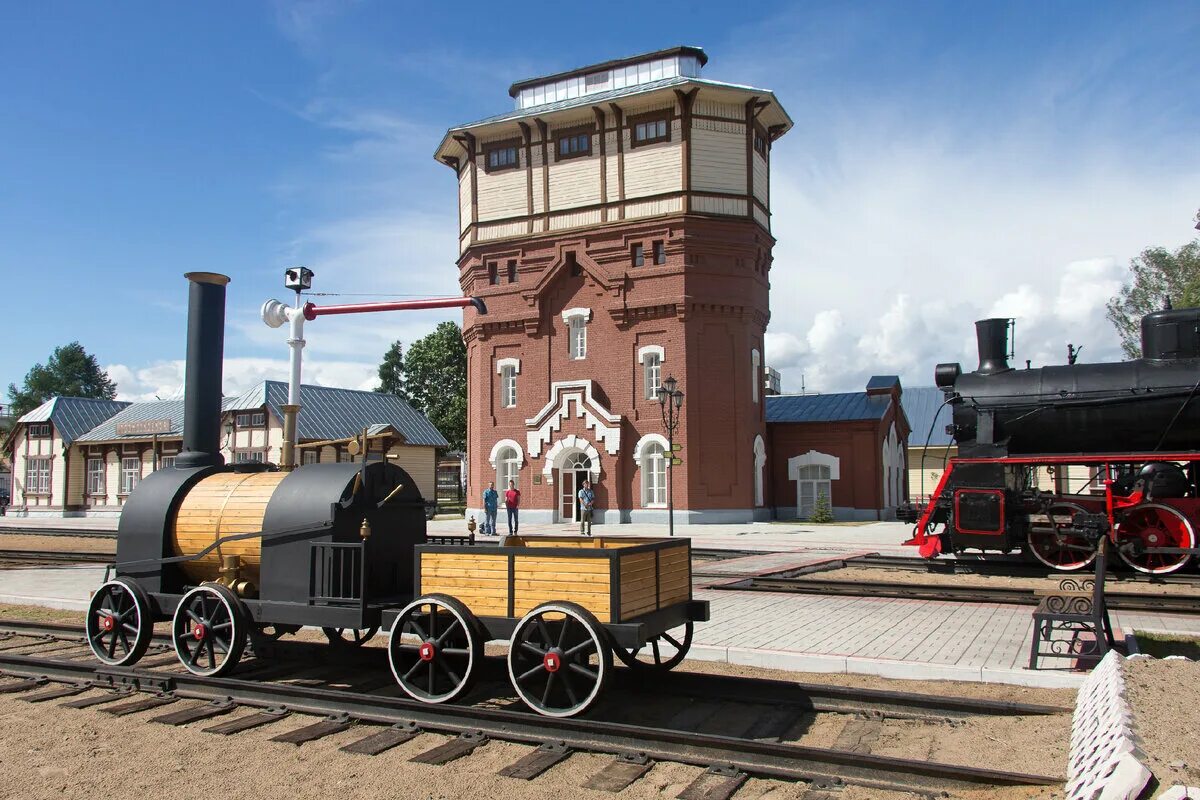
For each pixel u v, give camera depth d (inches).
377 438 350.6
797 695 299.4
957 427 730.8
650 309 1370.6
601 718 286.8
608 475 1376.7
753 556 864.9
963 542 697.0
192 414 393.1
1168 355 683.4
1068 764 220.1
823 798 216.2
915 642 394.3
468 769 240.2
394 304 738.8
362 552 313.4
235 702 303.6
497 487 1478.8
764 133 1480.1
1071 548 661.3
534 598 285.1
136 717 294.2
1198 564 655.1
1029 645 386.0
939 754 247.3
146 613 353.4
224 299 407.5
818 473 1497.3
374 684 334.0
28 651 416.8
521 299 1470.2
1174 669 267.9
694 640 400.2
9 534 1333.7
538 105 1573.6
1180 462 665.6
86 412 2084.2
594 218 1423.5
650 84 1430.9
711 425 1357.0
